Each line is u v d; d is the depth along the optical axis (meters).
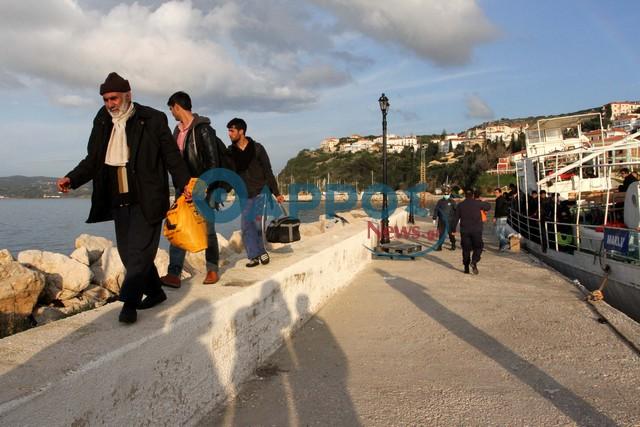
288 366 5.15
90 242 13.95
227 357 4.35
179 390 3.55
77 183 3.60
